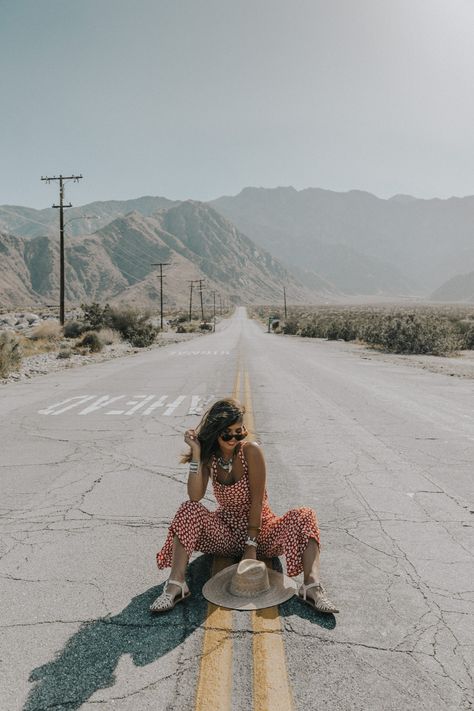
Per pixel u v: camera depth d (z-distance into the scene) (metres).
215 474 3.80
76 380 17.25
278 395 13.68
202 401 12.75
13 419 10.44
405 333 31.36
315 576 3.48
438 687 2.70
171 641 3.10
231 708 2.55
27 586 3.78
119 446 8.20
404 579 3.88
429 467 6.95
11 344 21.61
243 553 3.97
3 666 2.89
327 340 50.53
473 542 4.55
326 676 2.78
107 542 4.56
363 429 9.40
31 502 5.63
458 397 13.30
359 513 5.26
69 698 2.64
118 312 44.94
